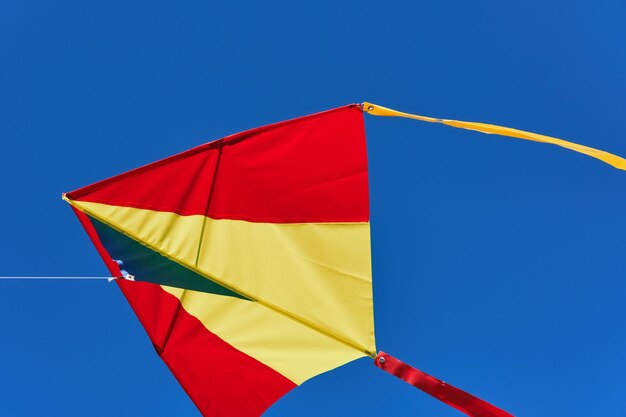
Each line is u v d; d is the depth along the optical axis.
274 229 3.71
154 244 3.53
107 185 3.38
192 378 4.01
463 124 3.28
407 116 3.35
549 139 3.18
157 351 4.04
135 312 3.95
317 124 3.45
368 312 3.65
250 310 3.92
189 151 3.44
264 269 3.72
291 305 3.74
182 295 3.95
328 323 3.70
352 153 3.52
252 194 3.64
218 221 3.67
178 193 3.54
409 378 3.49
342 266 3.67
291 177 3.60
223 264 3.69
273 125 3.44
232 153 3.54
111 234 3.47
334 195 3.63
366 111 3.38
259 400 3.96
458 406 3.39
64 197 3.34
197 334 3.97
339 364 3.66
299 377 3.75
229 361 3.92
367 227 3.64
